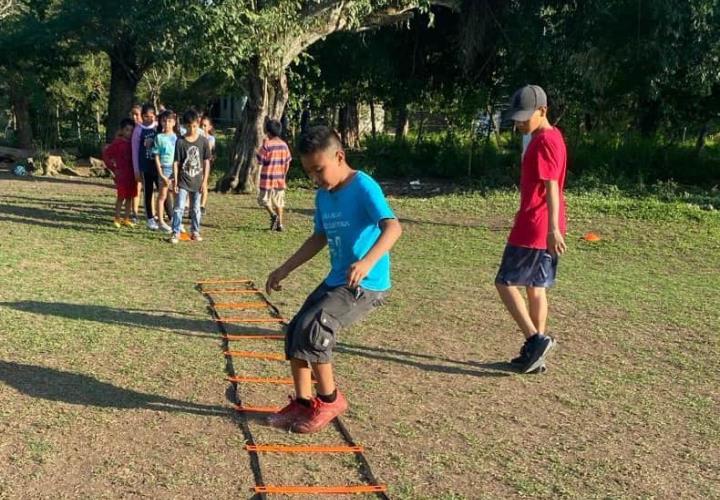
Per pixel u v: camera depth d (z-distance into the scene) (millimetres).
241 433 4344
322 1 16016
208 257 9633
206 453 4074
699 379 5664
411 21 22172
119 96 25297
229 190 17000
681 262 10664
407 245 11164
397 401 4965
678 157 20766
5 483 3654
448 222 13328
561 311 7578
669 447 4453
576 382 5500
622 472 4105
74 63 26000
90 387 4887
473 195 16750
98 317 6465
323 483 3822
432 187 20703
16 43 23500
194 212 10742
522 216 5582
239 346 5922
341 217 4293
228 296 7578
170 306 7039
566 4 19406
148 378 5102
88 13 21766
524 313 5656
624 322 7223
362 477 3916
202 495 3631
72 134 31906
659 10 17375
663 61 17828
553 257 5637
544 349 5555
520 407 4969
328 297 4285
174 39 14164
